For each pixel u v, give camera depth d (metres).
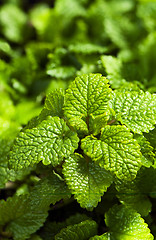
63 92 0.41
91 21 0.67
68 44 0.61
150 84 0.51
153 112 0.40
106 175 0.39
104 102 0.40
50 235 0.44
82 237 0.42
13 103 0.57
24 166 0.38
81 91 0.40
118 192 0.42
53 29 0.68
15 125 0.51
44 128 0.39
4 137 0.47
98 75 0.40
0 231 0.45
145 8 0.65
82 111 0.40
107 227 0.43
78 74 0.48
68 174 0.39
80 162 0.40
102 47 0.58
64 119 0.41
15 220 0.44
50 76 0.55
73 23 0.68
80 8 0.70
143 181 0.42
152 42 0.56
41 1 0.88
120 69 0.49
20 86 0.57
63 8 0.69
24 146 0.39
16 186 0.47
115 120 0.40
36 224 0.44
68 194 0.40
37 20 0.69
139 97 0.41
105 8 0.69
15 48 0.70
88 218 0.43
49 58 0.57
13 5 0.85
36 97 0.56
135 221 0.41
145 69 0.55
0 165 0.45
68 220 0.43
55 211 0.45
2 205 0.43
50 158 0.38
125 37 0.62
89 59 0.53
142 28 0.65
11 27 0.72
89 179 0.39
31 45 0.61
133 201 0.42
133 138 0.40
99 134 0.40
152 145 0.42
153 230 0.44
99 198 0.39
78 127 0.39
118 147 0.38
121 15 0.71
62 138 0.39
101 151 0.38
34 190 0.41
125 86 0.46
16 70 0.58
